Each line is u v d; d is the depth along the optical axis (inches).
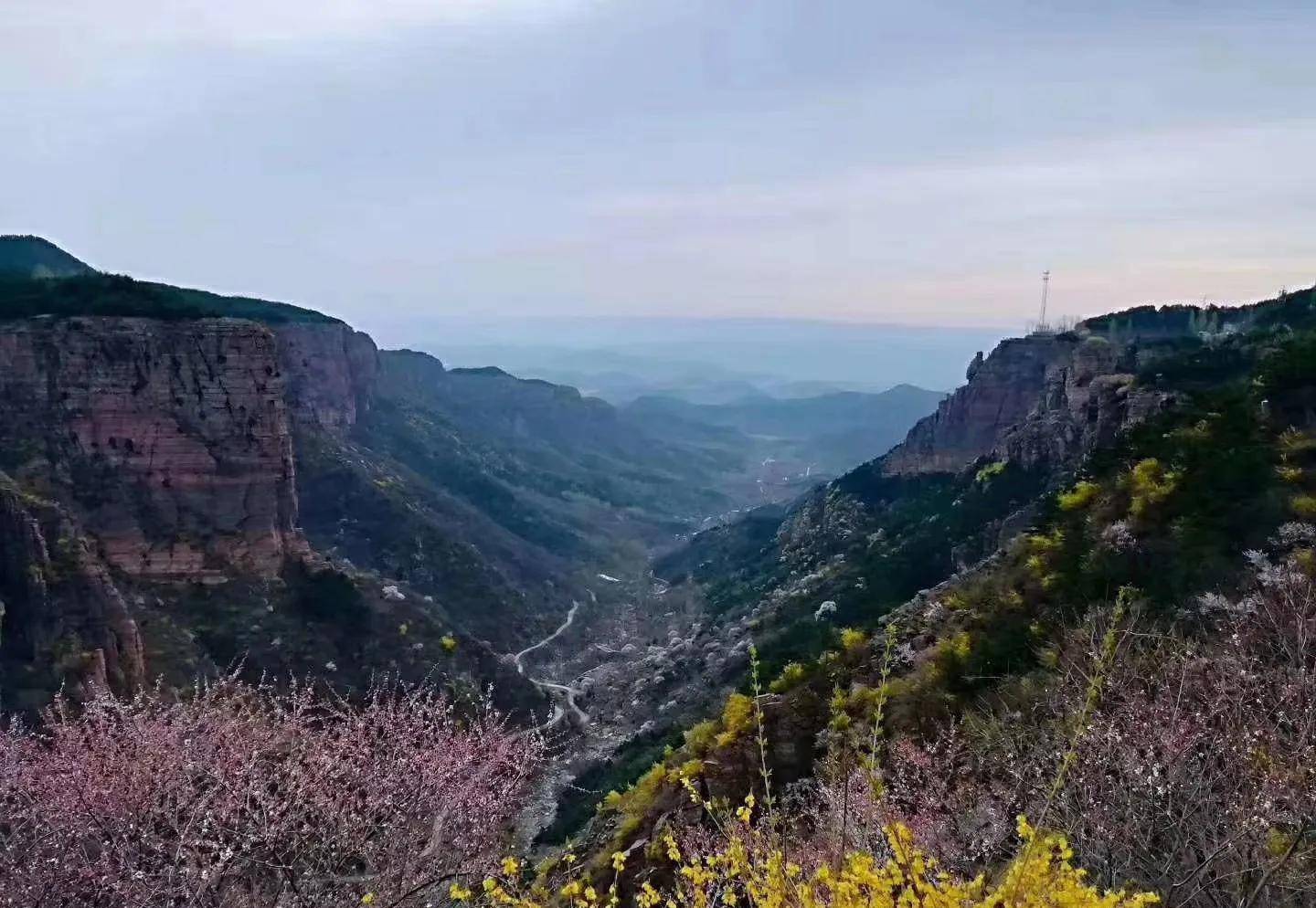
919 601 1407.5
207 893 612.1
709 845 581.9
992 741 625.6
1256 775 433.1
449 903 703.1
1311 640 534.6
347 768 758.5
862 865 267.0
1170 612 760.3
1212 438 1060.5
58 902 598.5
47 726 891.4
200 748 748.0
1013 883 247.1
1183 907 390.6
